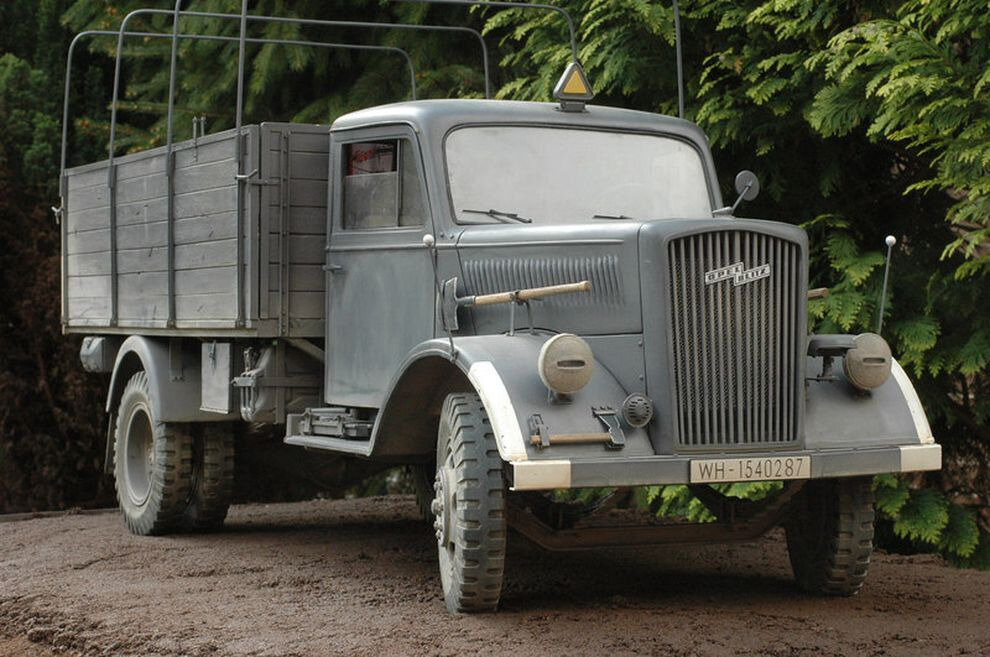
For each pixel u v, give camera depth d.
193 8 28.78
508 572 16.88
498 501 13.52
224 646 12.89
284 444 21.41
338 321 17.48
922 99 18.09
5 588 16.52
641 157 16.81
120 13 30.62
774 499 14.99
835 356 14.73
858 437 14.27
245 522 22.48
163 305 19.94
